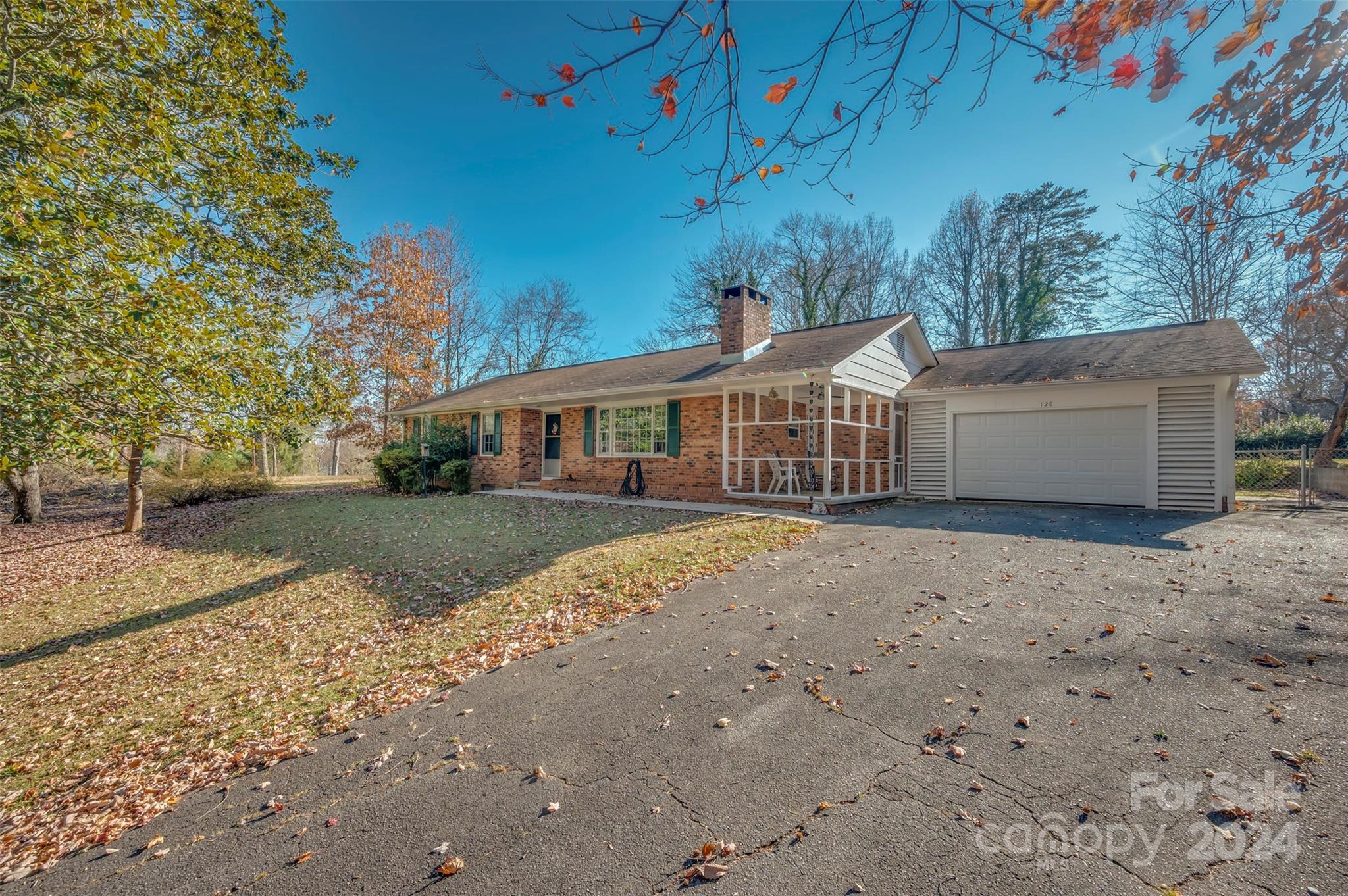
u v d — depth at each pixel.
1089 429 11.00
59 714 4.91
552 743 3.40
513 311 35.88
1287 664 3.62
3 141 5.12
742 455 12.55
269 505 16.02
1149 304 20.53
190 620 7.24
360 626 6.34
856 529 8.80
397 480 17.42
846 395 11.57
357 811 2.91
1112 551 6.72
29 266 4.54
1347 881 1.99
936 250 28.69
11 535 13.85
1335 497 12.10
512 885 2.30
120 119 6.34
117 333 4.95
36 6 5.36
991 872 2.14
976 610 4.97
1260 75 2.60
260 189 8.80
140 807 3.23
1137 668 3.71
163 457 20.56
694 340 30.31
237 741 4.02
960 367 13.98
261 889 2.40
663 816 2.65
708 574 6.64
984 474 12.23
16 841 3.06
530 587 6.68
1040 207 26.38
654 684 4.07
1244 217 3.39
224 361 5.87
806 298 28.12
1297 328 16.11
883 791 2.69
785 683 3.90
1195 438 9.96
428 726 3.78
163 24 6.89
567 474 15.80
